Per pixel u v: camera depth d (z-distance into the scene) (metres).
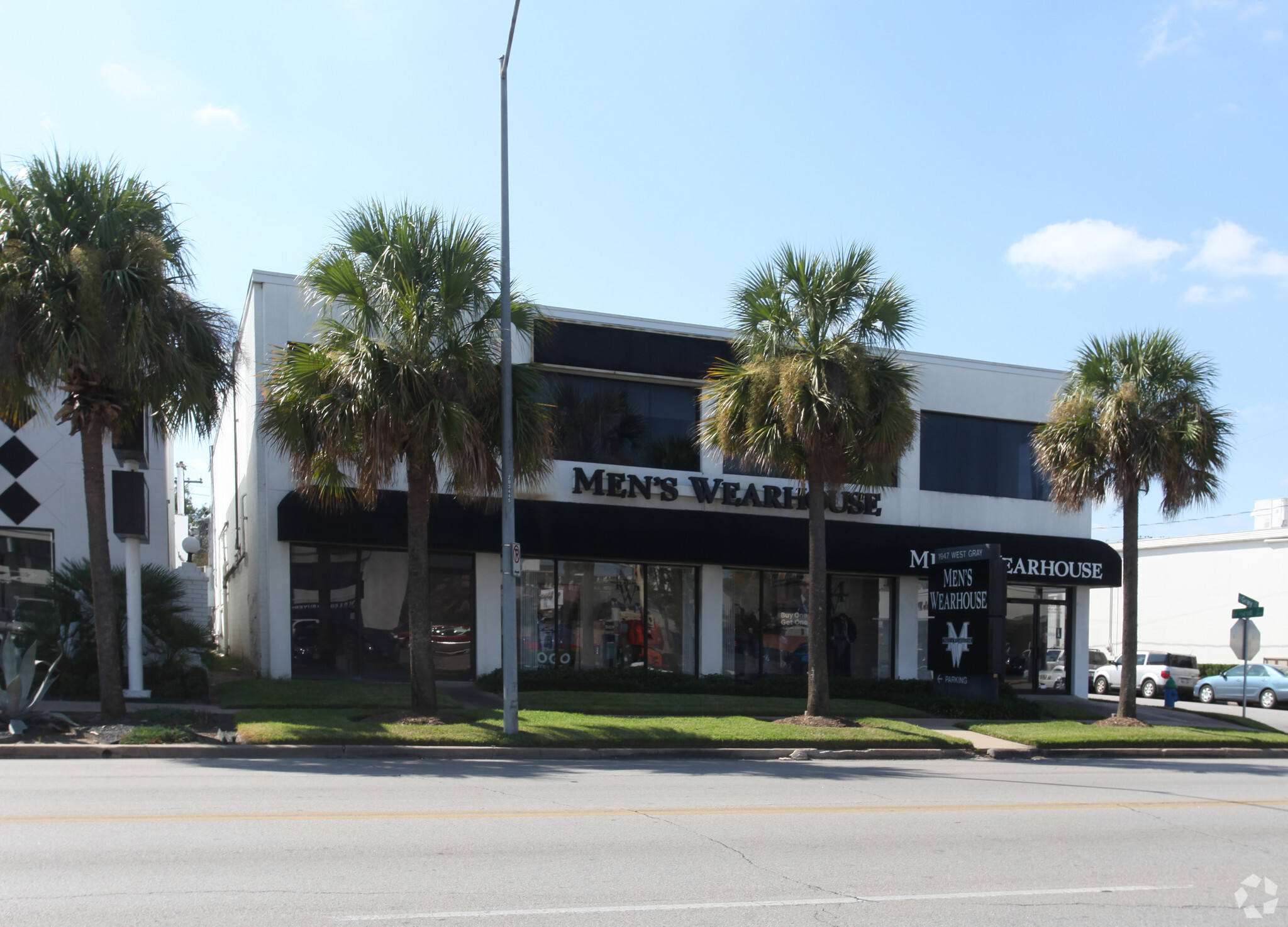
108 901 5.87
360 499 15.98
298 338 20.41
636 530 21.39
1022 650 26.05
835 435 16.80
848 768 14.03
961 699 20.88
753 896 6.50
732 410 17.45
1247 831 9.76
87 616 17.64
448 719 15.57
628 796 10.51
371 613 20.61
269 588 19.95
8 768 11.57
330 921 5.61
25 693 13.71
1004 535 25.41
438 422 14.34
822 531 17.62
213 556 36.38
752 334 17.66
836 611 24.47
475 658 21.05
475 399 15.53
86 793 9.68
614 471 22.09
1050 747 17.22
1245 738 19.17
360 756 13.37
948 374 25.69
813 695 17.53
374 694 17.80
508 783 11.23
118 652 14.74
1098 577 25.38
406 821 8.59
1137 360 19.61
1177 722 22.41
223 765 12.21
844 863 7.59
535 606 21.83
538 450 16.03
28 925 5.39
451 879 6.66
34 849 7.17
